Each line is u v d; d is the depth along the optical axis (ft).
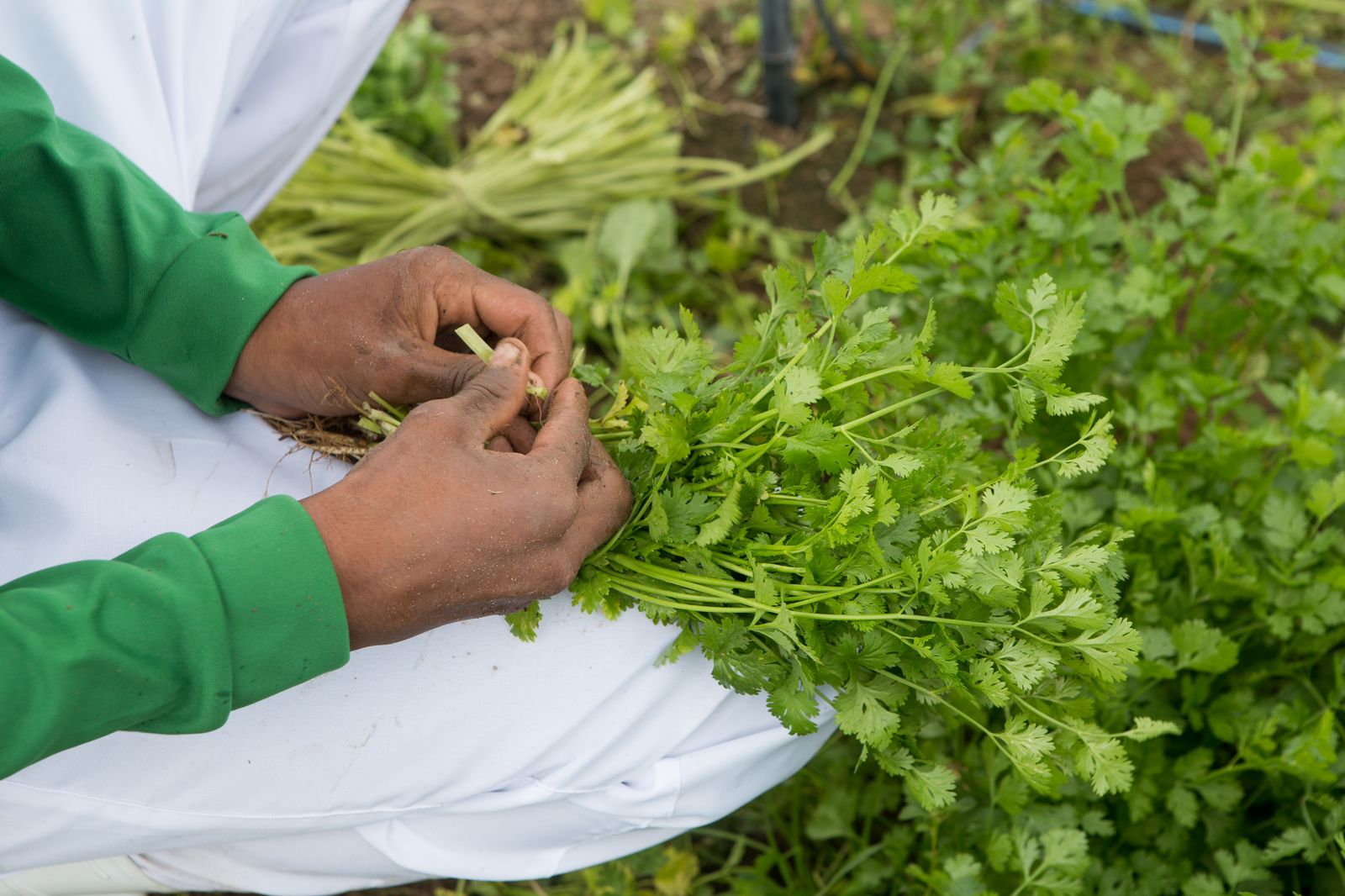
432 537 3.34
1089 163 6.00
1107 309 5.57
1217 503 5.85
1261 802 5.44
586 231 8.64
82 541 3.67
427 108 9.02
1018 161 6.10
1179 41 10.21
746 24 10.03
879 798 5.63
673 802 4.34
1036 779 3.99
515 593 3.57
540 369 4.06
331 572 3.24
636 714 4.09
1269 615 5.42
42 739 2.96
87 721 3.07
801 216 8.89
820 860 5.84
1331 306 6.24
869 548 3.71
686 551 3.95
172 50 4.72
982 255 5.69
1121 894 5.01
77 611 3.01
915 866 4.96
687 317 4.11
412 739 3.90
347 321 3.97
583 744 4.09
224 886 4.60
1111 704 5.13
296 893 4.68
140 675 3.06
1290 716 5.14
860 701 3.93
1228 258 6.07
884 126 9.37
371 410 4.07
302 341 4.00
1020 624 3.88
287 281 4.09
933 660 3.77
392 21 5.73
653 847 5.79
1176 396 6.07
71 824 3.75
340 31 5.47
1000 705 3.86
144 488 3.82
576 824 4.39
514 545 3.44
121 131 4.56
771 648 4.12
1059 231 5.77
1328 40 10.19
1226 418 7.25
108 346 4.09
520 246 8.69
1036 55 9.40
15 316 4.20
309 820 3.99
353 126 8.16
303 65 5.50
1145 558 5.23
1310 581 5.20
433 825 4.29
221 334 3.98
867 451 4.21
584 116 8.82
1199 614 5.47
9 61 4.09
